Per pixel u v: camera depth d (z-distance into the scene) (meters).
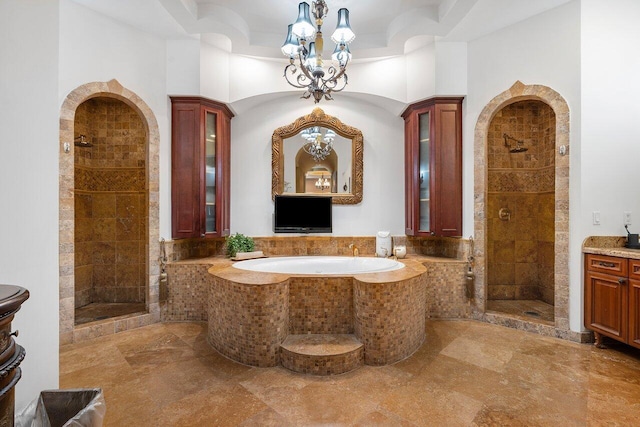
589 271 2.58
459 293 3.30
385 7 2.98
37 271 1.27
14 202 1.19
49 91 1.32
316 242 3.91
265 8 3.03
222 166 3.68
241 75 3.66
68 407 1.27
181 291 3.26
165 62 3.31
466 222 3.38
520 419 1.64
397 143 3.99
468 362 2.30
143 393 1.89
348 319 2.49
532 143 3.85
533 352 2.46
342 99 4.00
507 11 2.83
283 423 1.62
